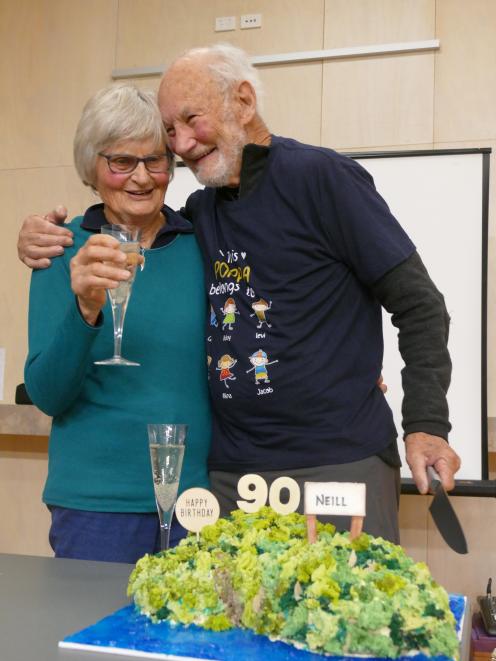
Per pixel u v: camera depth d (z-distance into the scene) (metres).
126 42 3.53
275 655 0.84
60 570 1.27
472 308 2.77
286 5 3.33
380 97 3.20
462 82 3.13
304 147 1.57
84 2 3.60
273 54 3.32
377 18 3.23
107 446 1.54
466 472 2.72
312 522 1.02
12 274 3.60
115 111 1.56
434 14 3.17
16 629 0.95
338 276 1.53
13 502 3.50
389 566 0.96
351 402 1.49
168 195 3.02
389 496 1.52
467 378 2.75
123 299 1.39
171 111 1.58
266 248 1.53
